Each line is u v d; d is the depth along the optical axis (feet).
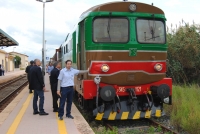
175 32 65.36
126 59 25.58
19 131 21.20
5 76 120.47
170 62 62.34
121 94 26.12
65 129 21.81
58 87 25.03
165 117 29.14
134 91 25.94
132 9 25.89
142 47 25.93
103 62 25.07
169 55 62.39
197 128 23.13
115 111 26.45
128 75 25.72
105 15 25.41
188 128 23.66
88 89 25.02
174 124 25.82
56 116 26.89
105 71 24.91
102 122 27.55
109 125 26.08
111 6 25.63
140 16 26.23
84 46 26.78
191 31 62.23
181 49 60.03
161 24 27.27
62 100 25.09
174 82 61.62
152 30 26.68
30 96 42.68
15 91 55.77
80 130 21.65
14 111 29.63
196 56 60.03
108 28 25.50
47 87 60.08
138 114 26.91
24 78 110.83
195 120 23.94
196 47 58.75
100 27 25.49
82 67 28.58
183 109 28.60
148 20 26.66
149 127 25.88
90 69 25.53
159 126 24.59
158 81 27.32
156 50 26.53
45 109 31.14
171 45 61.41
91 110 30.73
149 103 27.07
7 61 194.39
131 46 25.62
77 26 30.14
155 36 26.78
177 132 23.43
